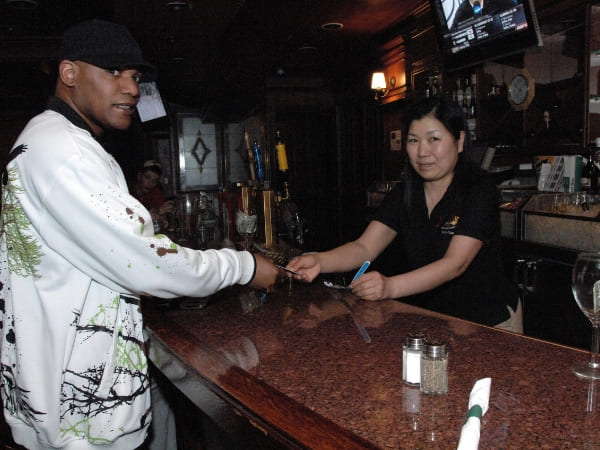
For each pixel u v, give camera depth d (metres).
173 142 7.54
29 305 1.12
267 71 3.15
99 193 1.04
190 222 3.26
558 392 0.85
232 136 7.67
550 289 2.68
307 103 7.48
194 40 3.30
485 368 0.96
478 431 0.67
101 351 1.14
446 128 1.55
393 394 0.86
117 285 1.13
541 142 3.80
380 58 5.70
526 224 2.88
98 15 3.42
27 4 3.21
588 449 0.67
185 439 1.91
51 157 1.04
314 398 0.85
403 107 5.63
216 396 0.93
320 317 1.32
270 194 2.44
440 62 4.52
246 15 2.50
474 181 1.61
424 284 1.47
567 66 3.55
